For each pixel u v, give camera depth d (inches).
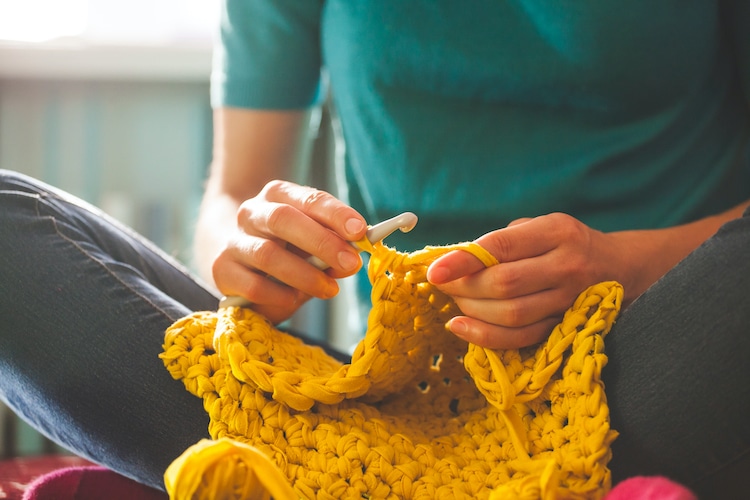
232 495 18.0
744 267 20.7
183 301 31.8
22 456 62.1
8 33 68.5
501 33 34.7
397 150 36.6
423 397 28.2
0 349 25.4
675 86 34.1
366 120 37.8
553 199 34.4
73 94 66.6
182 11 71.6
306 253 27.9
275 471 18.6
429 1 35.5
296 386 23.1
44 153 66.8
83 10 70.0
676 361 21.1
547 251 23.9
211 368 23.8
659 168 34.9
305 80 44.2
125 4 70.7
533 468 21.4
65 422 25.4
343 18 38.0
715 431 20.8
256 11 42.8
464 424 25.7
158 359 24.4
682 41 33.2
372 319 23.6
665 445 21.3
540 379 22.0
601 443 20.7
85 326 25.0
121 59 66.4
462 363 27.6
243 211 27.8
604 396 21.5
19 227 26.7
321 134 69.1
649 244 28.1
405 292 24.0
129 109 67.4
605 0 32.4
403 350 25.0
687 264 22.0
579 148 34.7
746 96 36.5
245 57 43.3
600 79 33.5
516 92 35.0
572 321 22.7
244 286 26.5
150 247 33.4
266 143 43.9
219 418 22.8
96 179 67.7
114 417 24.2
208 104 68.0
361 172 38.7
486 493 21.8
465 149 35.8
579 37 32.8
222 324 24.7
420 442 24.0
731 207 36.4
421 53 35.7
